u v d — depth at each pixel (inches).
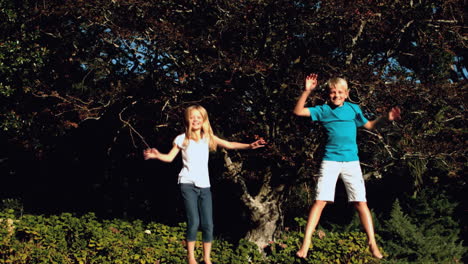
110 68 402.3
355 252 346.9
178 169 510.3
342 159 165.6
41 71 426.9
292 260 339.3
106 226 346.0
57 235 324.5
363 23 373.1
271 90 366.6
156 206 529.7
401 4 360.5
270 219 419.2
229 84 359.3
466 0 387.9
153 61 371.9
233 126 407.5
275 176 418.9
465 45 391.2
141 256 315.6
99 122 491.2
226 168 420.5
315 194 167.0
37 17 397.7
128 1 342.0
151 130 443.5
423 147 366.6
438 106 386.3
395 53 405.1
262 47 364.5
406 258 413.4
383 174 474.3
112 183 550.9
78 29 417.4
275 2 334.3
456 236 458.3
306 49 373.7
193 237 187.6
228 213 498.3
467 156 386.0
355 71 344.5
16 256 303.1
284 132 386.9
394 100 351.3
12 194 582.9
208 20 379.6
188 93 383.9
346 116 168.4
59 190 573.6
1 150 589.3
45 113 442.0
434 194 478.0
